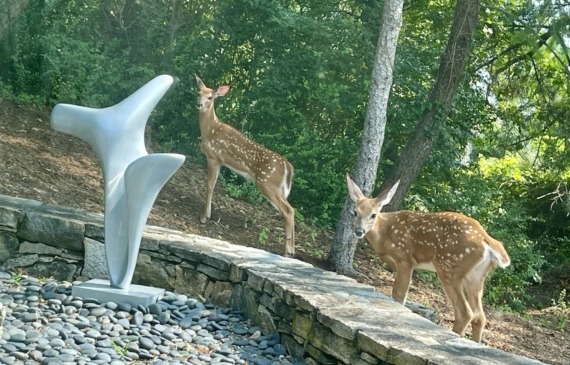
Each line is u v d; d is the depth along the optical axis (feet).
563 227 48.06
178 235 20.68
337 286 16.66
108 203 17.66
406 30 41.93
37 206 20.80
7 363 12.72
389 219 21.30
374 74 26.94
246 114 37.81
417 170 36.06
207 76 39.24
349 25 37.96
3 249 19.58
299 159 36.09
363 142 27.17
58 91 35.58
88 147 32.32
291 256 27.61
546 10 35.99
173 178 32.96
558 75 45.09
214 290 18.51
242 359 14.74
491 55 46.24
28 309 15.81
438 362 11.66
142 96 18.22
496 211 42.37
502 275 36.37
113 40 37.88
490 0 43.45
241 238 28.68
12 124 31.60
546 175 50.06
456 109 40.57
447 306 28.78
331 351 13.98
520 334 28.45
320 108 38.86
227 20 38.88
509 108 47.19
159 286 19.15
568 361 25.25
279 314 16.15
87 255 19.26
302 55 37.58
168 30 38.93
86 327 15.38
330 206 35.40
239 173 28.68
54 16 36.22
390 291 27.78
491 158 51.88
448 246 19.90
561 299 36.76
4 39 34.06
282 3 38.29
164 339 15.17
